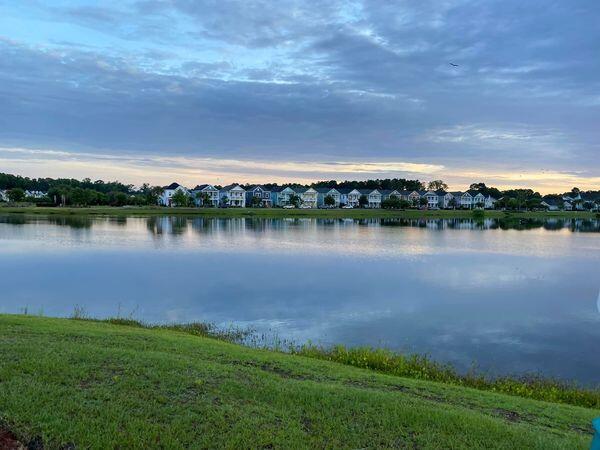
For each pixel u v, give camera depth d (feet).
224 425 19.99
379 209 392.88
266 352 36.78
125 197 379.76
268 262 105.60
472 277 90.99
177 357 29.32
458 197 479.41
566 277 92.43
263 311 63.36
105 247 126.72
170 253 117.29
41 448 17.66
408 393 27.84
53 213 271.08
